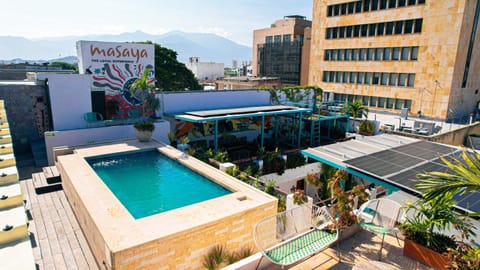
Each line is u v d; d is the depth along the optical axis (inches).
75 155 634.8
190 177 562.6
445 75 1380.4
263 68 3016.7
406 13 1456.7
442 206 257.9
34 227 444.8
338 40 1750.7
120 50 854.5
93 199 405.7
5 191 309.9
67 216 478.6
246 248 394.6
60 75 733.3
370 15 1588.3
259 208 400.2
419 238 272.4
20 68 1337.4
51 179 588.4
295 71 2674.7
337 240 292.8
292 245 269.0
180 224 341.1
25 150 795.4
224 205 399.9
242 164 763.4
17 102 770.8
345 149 589.6
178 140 879.7
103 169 598.9
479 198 324.2
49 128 819.4
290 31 2785.4
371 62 1628.9
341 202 325.4
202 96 952.9
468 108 1573.6
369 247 297.4
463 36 1350.9
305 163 825.5
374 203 317.7
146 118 856.3
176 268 329.1
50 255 379.9
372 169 440.1
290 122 1078.4
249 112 888.9
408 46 1476.4
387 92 1584.6
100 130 757.9
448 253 250.7
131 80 885.8
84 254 382.9
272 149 954.7
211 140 962.7
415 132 1115.9
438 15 1363.2
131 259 295.4
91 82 827.4
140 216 419.5
